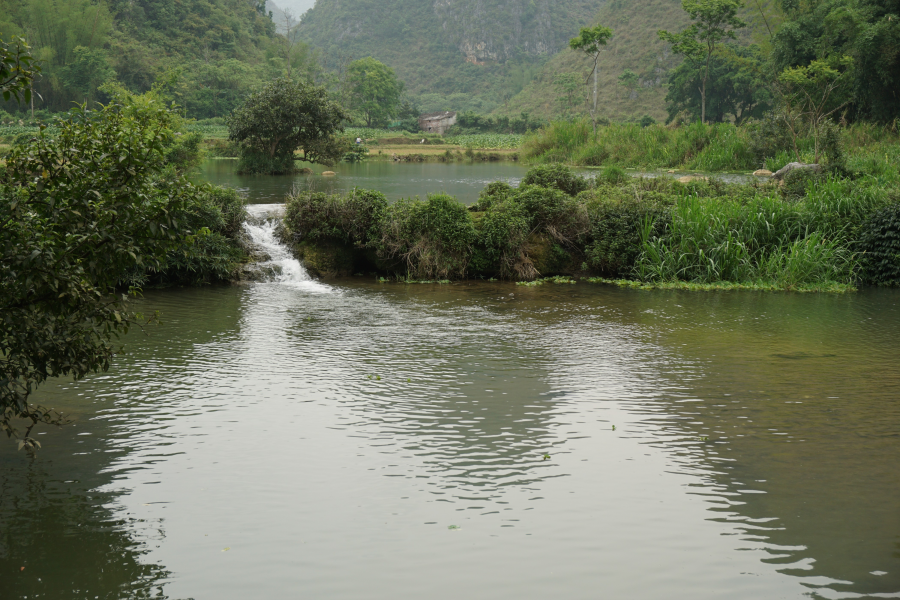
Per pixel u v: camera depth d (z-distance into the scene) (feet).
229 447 23.86
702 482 21.38
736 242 56.90
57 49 349.20
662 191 67.00
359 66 449.48
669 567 16.78
